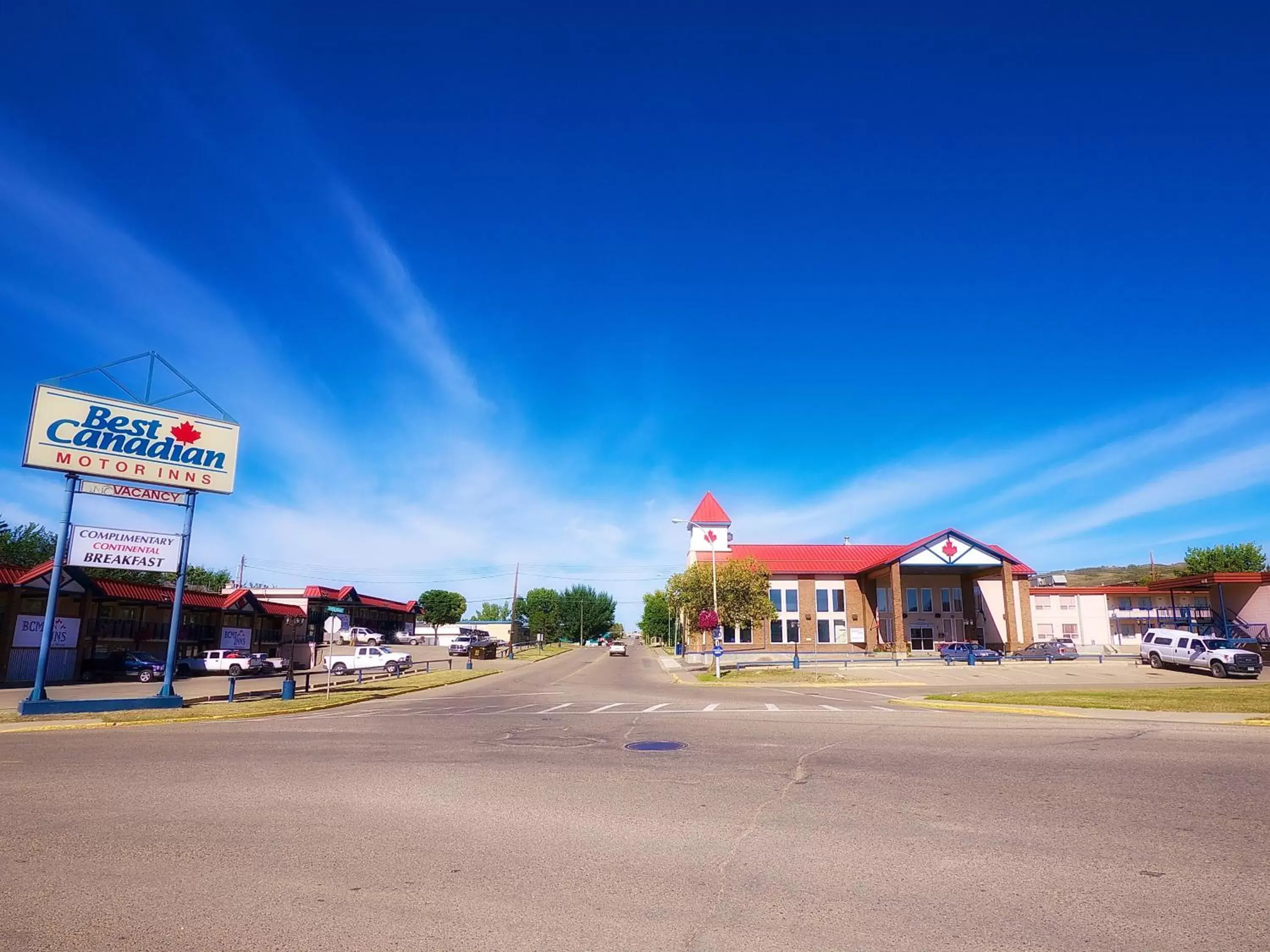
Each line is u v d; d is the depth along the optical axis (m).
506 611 139.75
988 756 11.82
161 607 46.91
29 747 14.13
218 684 37.88
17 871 6.38
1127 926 5.16
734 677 40.16
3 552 60.16
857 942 4.94
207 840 7.34
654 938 5.02
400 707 24.69
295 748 13.59
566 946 4.89
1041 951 4.77
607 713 20.41
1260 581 48.22
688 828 7.77
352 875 6.30
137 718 20.00
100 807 8.71
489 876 6.27
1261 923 5.18
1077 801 8.68
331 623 30.17
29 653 36.50
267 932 5.12
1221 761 11.22
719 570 50.62
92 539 22.59
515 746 13.66
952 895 5.77
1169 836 7.27
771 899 5.73
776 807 8.60
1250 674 34.94
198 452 24.39
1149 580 67.31
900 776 10.28
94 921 5.30
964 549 57.81
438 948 4.87
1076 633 64.94
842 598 65.56
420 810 8.59
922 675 39.44
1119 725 16.02
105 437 22.81
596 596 140.25
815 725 16.41
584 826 7.85
